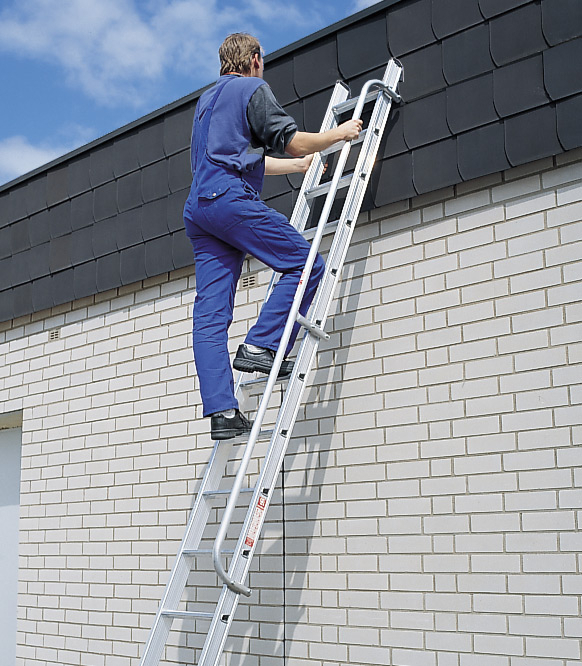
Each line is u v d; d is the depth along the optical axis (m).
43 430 7.17
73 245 6.93
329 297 4.53
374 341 5.02
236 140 4.34
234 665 5.39
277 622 5.21
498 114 4.51
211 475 4.52
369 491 4.90
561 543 4.12
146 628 6.03
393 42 5.03
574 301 4.25
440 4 4.82
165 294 6.39
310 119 5.39
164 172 6.29
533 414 4.30
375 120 4.89
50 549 6.88
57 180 7.11
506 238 4.54
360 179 4.82
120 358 6.63
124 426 6.49
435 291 4.79
